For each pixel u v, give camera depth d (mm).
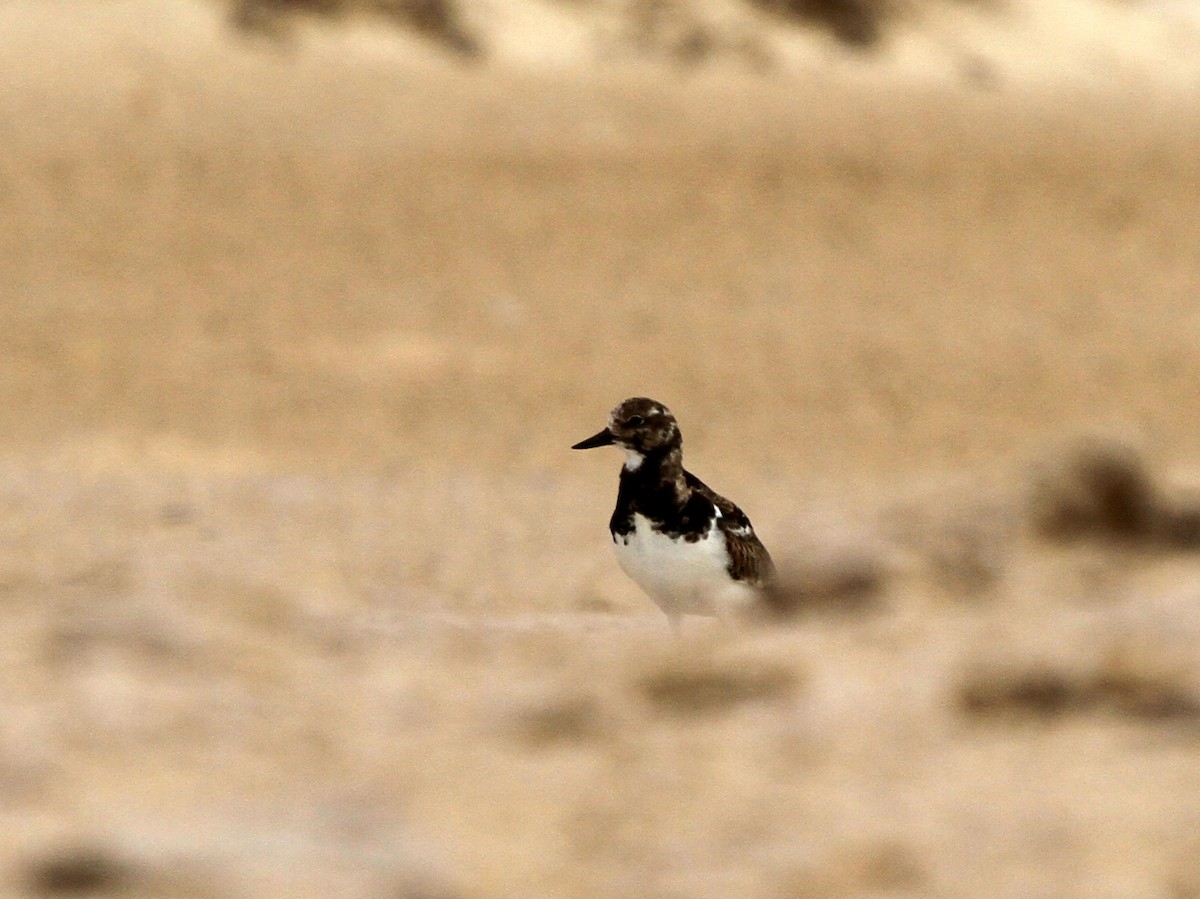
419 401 24141
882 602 7457
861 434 22391
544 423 23172
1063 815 4707
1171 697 5484
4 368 25156
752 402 24203
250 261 31703
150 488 17828
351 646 7258
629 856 4629
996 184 39750
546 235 34125
